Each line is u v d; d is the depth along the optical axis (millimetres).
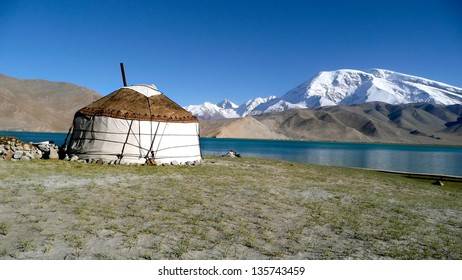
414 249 8406
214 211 10805
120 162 21453
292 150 99000
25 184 12938
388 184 22078
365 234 9430
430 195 18422
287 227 9602
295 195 14656
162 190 13695
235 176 19641
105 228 8406
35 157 21906
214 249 7570
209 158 33188
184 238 8102
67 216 9172
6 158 19828
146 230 8445
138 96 24312
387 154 99312
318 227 9820
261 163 31656
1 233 7625
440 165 57094
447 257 7969
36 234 7703
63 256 6688
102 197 11695
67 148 23562
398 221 11102
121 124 22031
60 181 14070
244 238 8375
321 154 82812
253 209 11438
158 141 22922
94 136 22188
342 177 23969
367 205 13539
